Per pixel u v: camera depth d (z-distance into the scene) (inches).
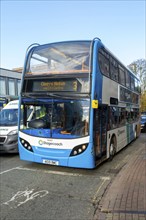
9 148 404.2
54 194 239.8
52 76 320.5
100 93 330.3
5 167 343.6
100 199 225.8
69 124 304.3
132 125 597.9
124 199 207.9
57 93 313.9
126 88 512.7
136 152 462.0
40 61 334.0
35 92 327.0
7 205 212.2
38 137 315.6
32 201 221.5
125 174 290.5
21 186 263.0
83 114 301.1
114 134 409.7
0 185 265.7
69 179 290.7
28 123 326.6
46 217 188.7
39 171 323.0
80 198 229.1
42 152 313.1
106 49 364.5
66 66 318.3
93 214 193.3
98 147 324.2
